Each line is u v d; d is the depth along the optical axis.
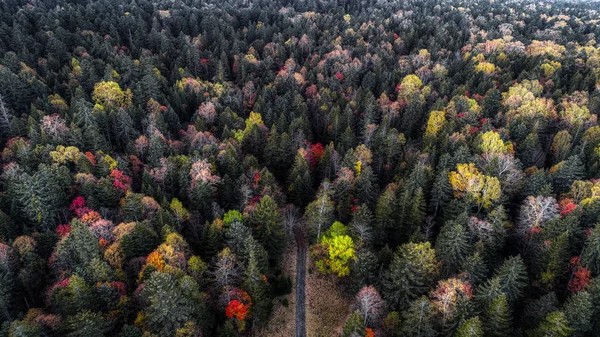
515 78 142.25
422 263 58.56
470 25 189.38
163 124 104.94
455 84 130.75
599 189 72.06
